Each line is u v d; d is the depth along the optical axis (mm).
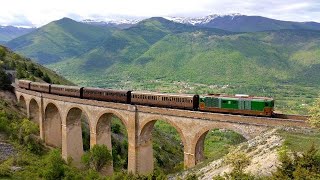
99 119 59812
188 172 43312
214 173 37000
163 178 40375
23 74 106000
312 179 25109
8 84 96375
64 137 67625
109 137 62656
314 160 27438
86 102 61844
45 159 55656
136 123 52906
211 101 46719
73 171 52812
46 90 79750
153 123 53312
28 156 59250
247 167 33656
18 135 65312
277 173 27375
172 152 103188
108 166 58906
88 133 85312
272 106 42938
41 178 48719
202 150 47938
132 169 53531
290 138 36062
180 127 47750
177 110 47812
